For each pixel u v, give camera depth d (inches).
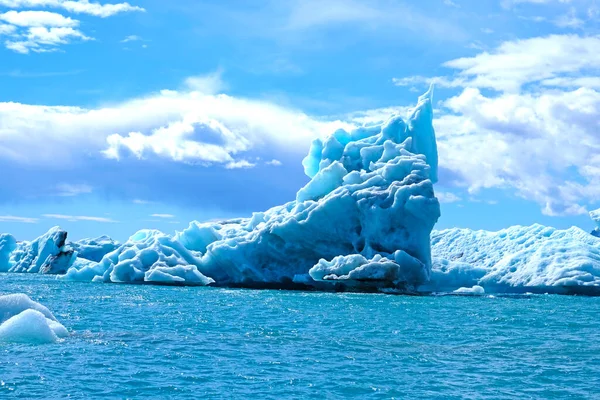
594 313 1192.8
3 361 561.0
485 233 2252.7
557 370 589.9
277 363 601.3
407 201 1584.6
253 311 1085.8
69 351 620.7
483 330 893.2
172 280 1724.9
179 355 628.1
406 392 500.1
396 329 885.2
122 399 462.3
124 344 680.4
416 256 1612.9
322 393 492.1
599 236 2271.2
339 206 1641.2
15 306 709.9
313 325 905.5
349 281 1553.9
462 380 543.8
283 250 1708.9
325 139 1950.1
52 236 2711.6
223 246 1755.7
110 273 1878.7
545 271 1815.9
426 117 1873.8
